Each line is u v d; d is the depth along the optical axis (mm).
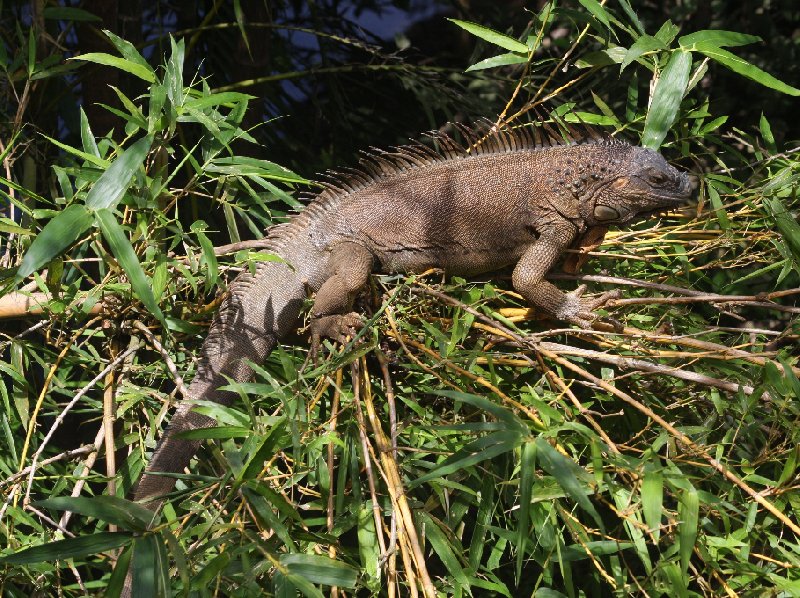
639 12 6879
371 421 3182
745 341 4305
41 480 4109
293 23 6977
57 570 3469
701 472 3416
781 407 3176
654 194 4008
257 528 3295
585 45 5883
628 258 4152
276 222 4777
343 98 6844
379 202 4086
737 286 5254
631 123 4559
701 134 4363
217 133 3551
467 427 2871
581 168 4074
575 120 4410
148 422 3963
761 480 3189
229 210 4012
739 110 6676
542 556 3281
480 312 3779
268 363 4184
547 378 3410
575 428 2938
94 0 5055
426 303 3717
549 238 4059
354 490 3221
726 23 6816
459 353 3428
